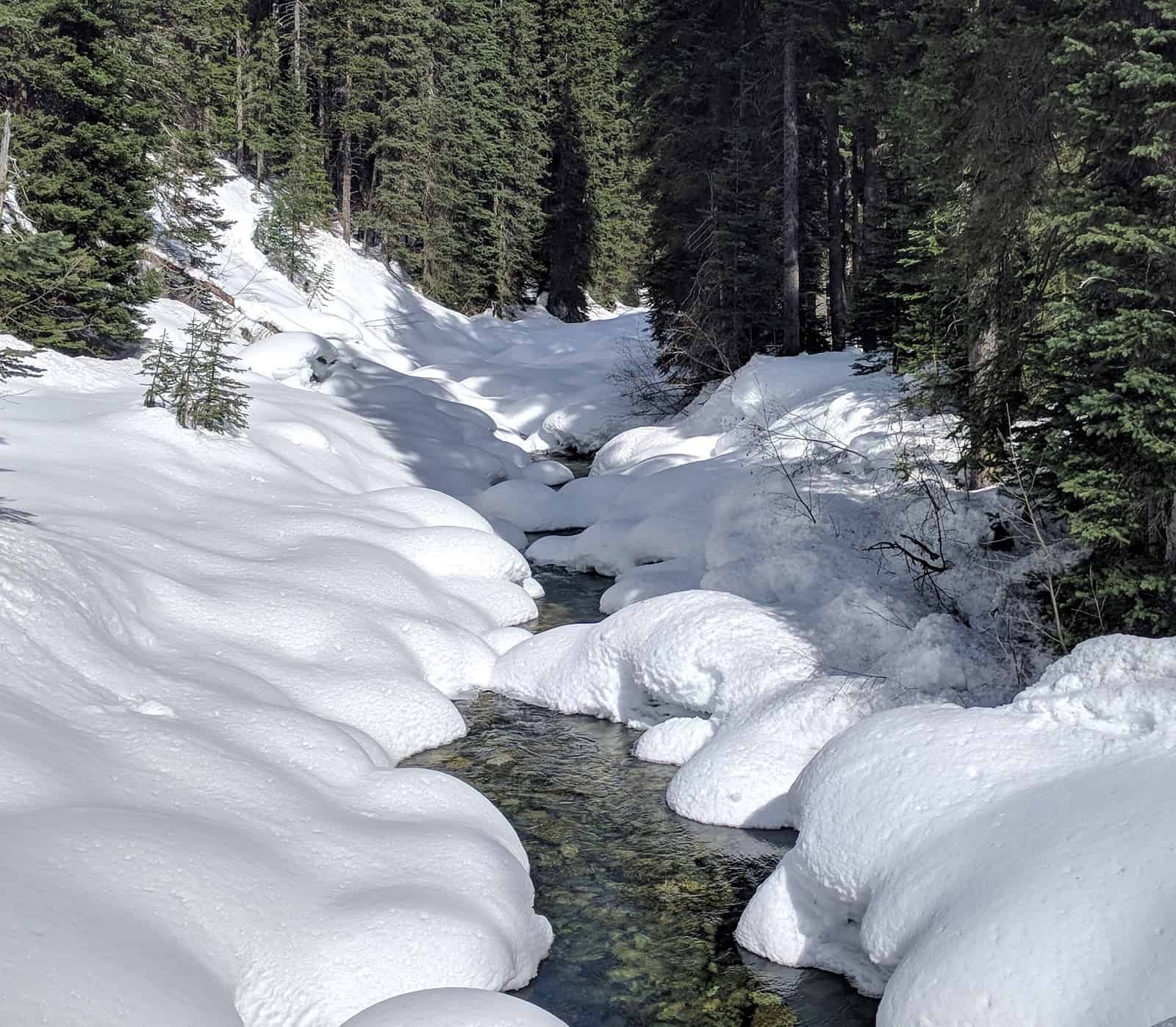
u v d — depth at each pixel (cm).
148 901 474
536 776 855
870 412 1527
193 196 3197
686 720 904
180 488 1230
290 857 570
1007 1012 403
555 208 5041
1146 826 432
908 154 1234
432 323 4009
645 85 2569
